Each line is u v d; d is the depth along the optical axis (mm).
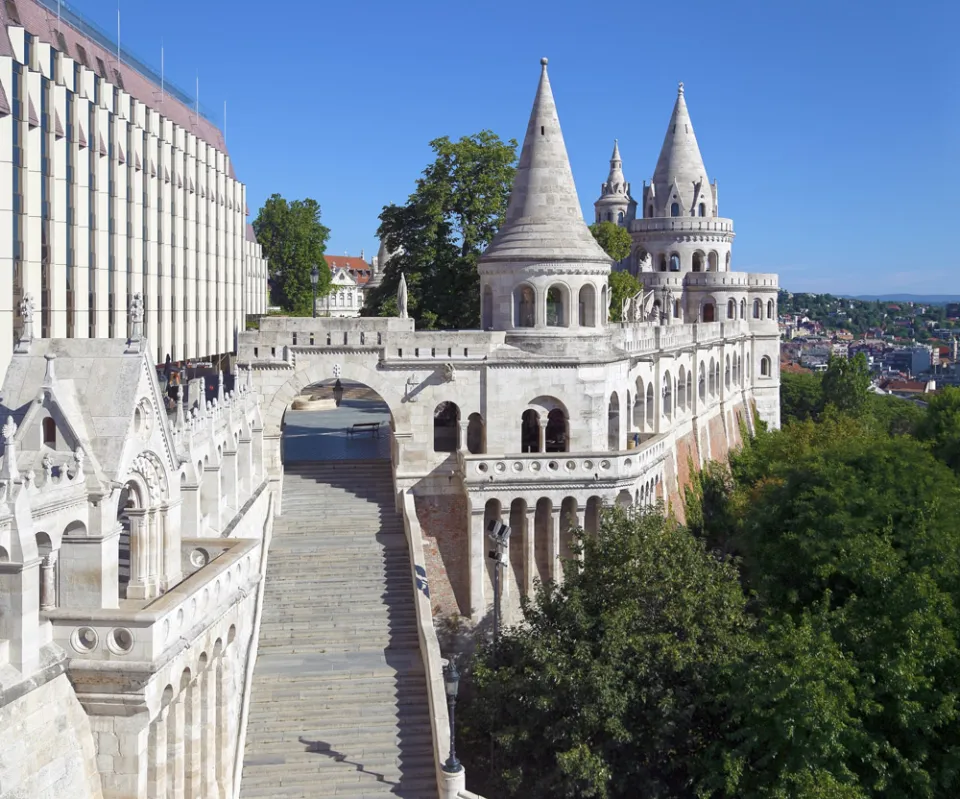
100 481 24703
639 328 61125
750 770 33594
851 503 45750
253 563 32531
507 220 54844
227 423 39906
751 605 47688
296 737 36250
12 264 48625
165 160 71812
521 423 53219
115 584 25641
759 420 103438
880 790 32719
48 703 22625
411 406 51656
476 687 41062
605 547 40688
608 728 34125
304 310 141125
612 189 116375
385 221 71875
